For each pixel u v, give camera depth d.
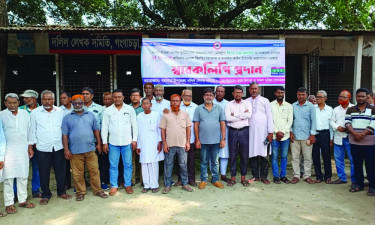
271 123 5.08
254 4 11.65
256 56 6.09
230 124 5.07
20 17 11.49
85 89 4.97
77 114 4.51
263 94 8.54
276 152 5.20
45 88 7.89
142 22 12.38
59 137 4.46
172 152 4.80
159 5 12.31
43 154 4.35
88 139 4.49
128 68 8.13
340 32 6.12
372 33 6.21
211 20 12.16
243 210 4.01
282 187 4.98
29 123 4.29
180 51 5.91
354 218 3.73
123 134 4.71
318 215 3.83
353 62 8.35
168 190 4.78
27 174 4.23
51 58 7.84
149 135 4.78
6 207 4.02
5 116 4.05
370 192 4.55
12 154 4.04
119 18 12.03
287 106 5.17
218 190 4.85
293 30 5.96
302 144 5.22
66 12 12.29
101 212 4.00
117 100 4.67
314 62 7.57
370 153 4.50
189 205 4.21
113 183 4.73
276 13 12.35
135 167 5.41
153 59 5.86
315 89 7.46
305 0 11.68
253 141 5.12
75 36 7.50
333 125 5.04
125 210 4.06
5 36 6.45
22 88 7.83
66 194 4.67
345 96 4.94
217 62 6.01
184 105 5.18
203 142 4.87
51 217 3.88
